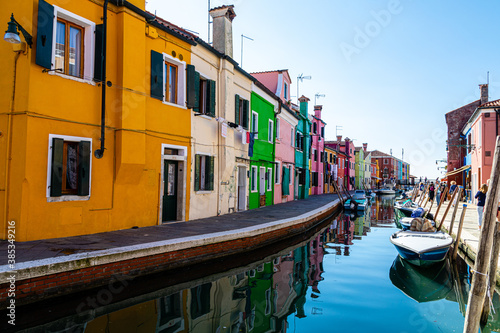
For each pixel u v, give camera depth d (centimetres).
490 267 562
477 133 2286
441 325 549
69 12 771
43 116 723
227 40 1391
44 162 725
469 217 1686
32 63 705
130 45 886
